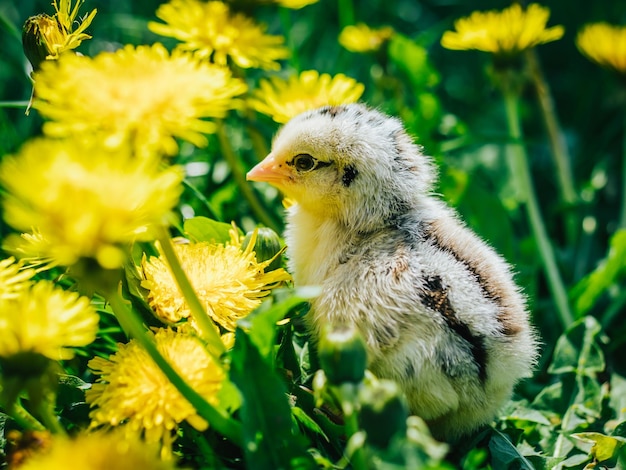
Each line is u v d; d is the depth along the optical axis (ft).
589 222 1.41
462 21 1.35
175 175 0.82
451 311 0.97
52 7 1.57
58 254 0.83
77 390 0.96
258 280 0.99
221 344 0.92
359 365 0.83
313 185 1.05
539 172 1.56
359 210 1.04
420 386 0.97
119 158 0.79
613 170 1.53
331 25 1.71
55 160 0.79
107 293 0.83
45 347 0.83
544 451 1.05
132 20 1.58
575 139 1.58
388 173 1.04
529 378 1.16
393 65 1.44
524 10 1.46
